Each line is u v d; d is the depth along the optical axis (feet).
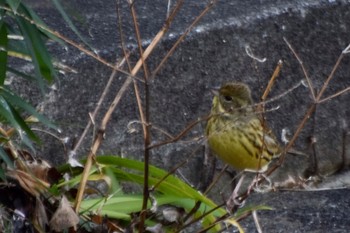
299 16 41.32
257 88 40.37
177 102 38.14
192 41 38.29
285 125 41.01
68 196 30.91
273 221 35.14
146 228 29.84
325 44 42.06
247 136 36.47
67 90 35.04
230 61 39.55
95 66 35.73
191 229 32.76
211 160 38.42
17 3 25.77
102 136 29.43
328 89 42.09
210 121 36.91
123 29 38.52
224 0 41.75
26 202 29.63
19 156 30.78
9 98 27.99
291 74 41.16
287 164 40.81
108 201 30.76
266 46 40.50
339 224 35.27
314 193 37.93
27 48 27.63
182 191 31.07
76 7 40.32
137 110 36.88
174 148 37.83
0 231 28.66
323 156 42.06
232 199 30.89
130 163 31.55
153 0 41.91
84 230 29.81
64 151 34.50
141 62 28.14
